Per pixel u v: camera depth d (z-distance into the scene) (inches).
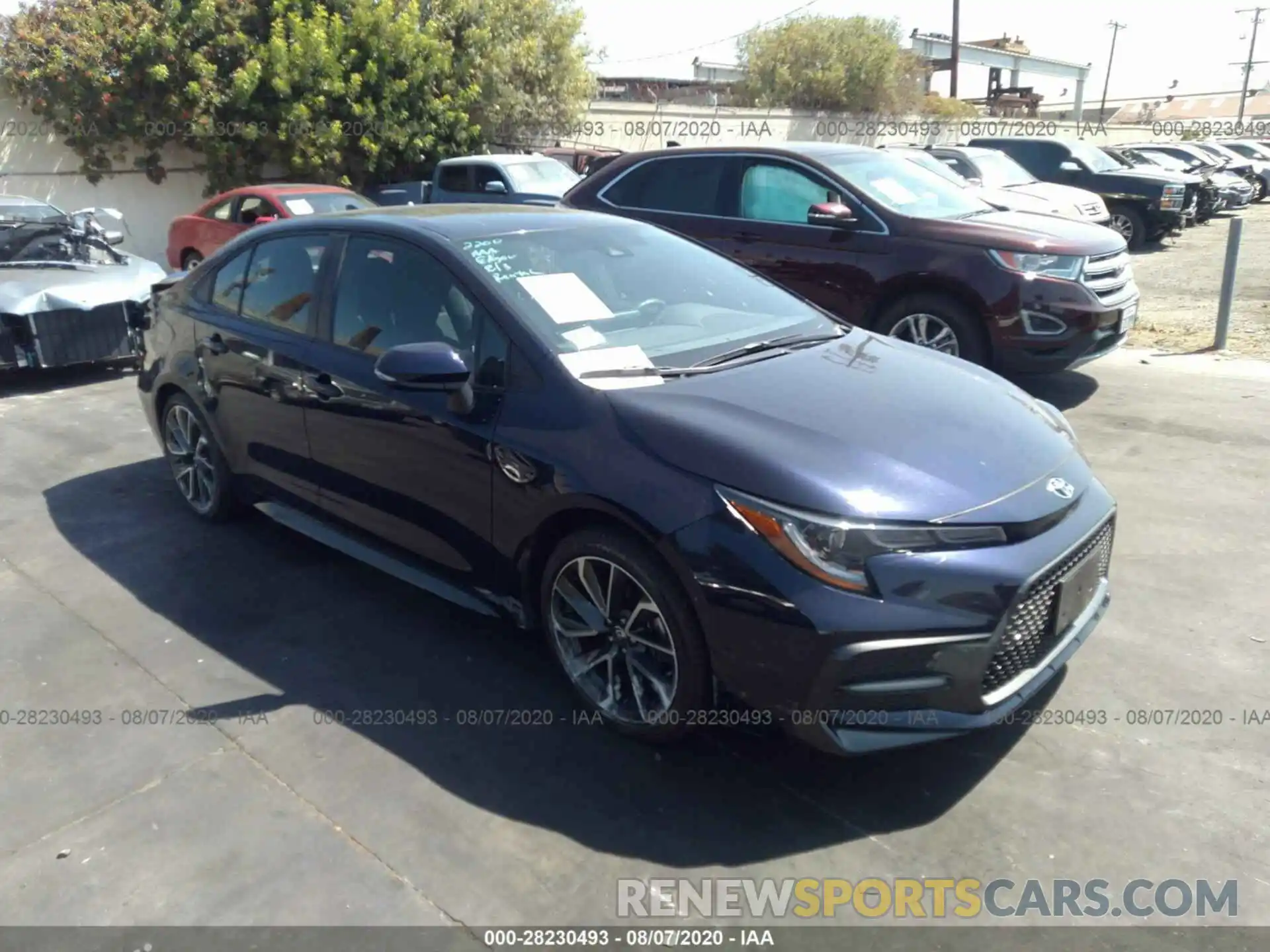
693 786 122.5
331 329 164.9
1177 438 246.2
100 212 365.1
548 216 172.2
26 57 599.2
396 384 141.2
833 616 108.0
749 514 112.4
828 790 121.6
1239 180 1019.3
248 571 182.1
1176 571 176.7
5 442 261.0
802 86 1256.2
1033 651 120.4
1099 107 2593.5
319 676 147.3
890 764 126.3
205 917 103.0
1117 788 120.8
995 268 257.6
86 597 172.7
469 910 103.9
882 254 272.2
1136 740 129.6
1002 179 542.3
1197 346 355.9
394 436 149.9
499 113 804.0
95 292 312.3
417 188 653.3
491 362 140.0
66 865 110.4
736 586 111.9
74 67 604.7
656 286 160.9
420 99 727.1
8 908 104.4
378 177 730.2
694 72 1742.1
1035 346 257.9
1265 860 109.2
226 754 129.3
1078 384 301.0
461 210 173.2
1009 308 256.7
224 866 109.9
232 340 181.9
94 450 253.3
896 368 148.5
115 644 157.1
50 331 302.4
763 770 125.5
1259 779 121.7
